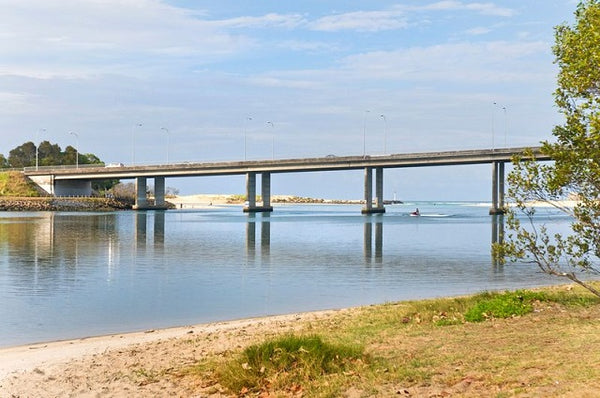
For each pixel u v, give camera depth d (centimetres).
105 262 4841
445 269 4456
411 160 14550
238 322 2352
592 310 1841
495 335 1561
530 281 3756
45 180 18012
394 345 1551
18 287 3450
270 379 1299
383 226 10681
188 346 1800
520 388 1059
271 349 1430
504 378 1132
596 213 1670
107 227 9412
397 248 6325
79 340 2073
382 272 4294
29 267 4444
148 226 9950
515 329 1623
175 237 7719
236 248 6247
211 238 7606
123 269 4391
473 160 13788
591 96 1602
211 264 4772
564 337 1446
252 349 1446
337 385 1222
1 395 1337
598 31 1555
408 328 1802
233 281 3788
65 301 2981
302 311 2717
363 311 2383
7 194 17212
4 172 18350
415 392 1130
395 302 2702
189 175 17562
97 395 1310
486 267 4600
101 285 3556
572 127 1652
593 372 1095
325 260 5100
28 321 2475
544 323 1675
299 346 1440
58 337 2172
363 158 15275
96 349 1855
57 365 1611
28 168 18825
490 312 1891
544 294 2158
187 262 4906
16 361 1700
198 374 1420
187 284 3628
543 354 1284
